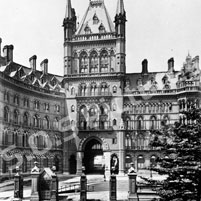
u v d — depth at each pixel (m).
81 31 100.25
